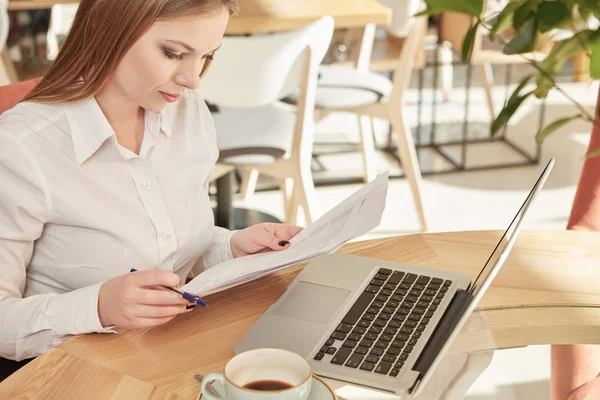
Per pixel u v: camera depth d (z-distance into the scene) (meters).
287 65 2.38
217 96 2.42
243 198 3.39
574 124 4.20
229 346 1.13
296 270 1.33
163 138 1.40
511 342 1.10
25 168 1.25
